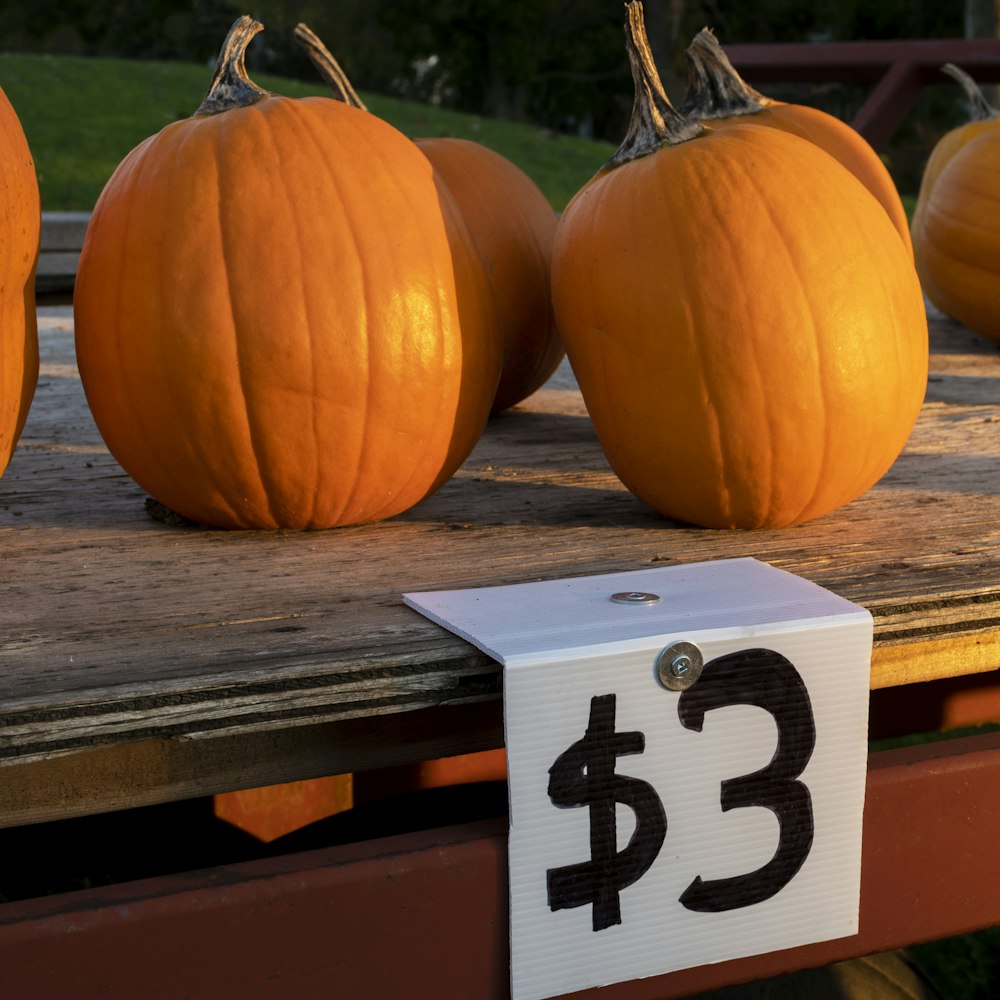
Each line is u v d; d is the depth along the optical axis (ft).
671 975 3.21
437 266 4.04
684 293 3.92
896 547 3.92
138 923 2.71
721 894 3.16
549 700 2.92
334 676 2.97
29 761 2.78
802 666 3.16
